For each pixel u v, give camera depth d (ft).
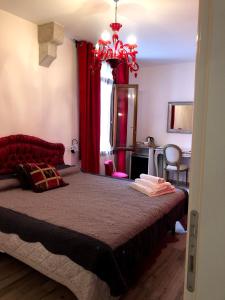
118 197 8.76
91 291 5.29
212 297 1.86
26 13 10.30
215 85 1.73
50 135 12.72
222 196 1.75
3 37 10.22
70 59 13.43
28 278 7.13
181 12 9.86
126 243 5.96
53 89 12.63
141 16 10.31
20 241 6.52
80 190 9.51
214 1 1.70
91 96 14.46
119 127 17.78
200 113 1.84
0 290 6.59
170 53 15.46
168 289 6.86
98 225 6.34
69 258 5.62
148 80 19.35
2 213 7.09
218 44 1.70
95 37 13.05
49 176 9.72
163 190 9.34
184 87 18.01
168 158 16.90
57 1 9.26
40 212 7.13
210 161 1.78
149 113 19.56
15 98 10.92
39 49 11.62
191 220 1.96
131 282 6.77
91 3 9.35
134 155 18.98
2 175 9.89
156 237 7.47
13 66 10.71
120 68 17.06
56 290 6.66
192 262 1.99
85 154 14.29
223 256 1.79
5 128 10.65
